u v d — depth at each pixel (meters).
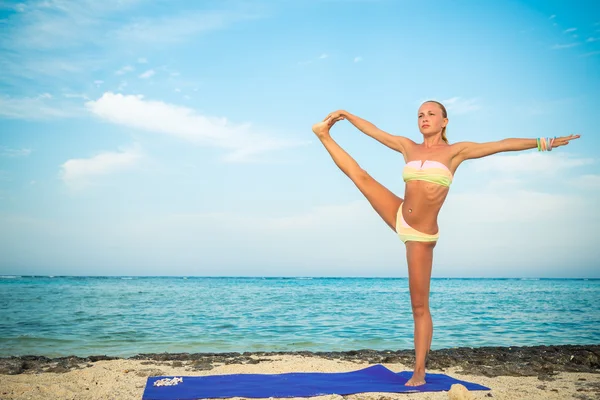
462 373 6.99
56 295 31.34
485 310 22.58
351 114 6.57
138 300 27.45
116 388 5.71
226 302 26.70
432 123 5.96
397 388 5.58
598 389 5.80
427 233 5.79
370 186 6.32
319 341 12.26
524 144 5.60
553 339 13.15
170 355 8.80
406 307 23.73
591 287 68.88
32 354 9.96
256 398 5.14
